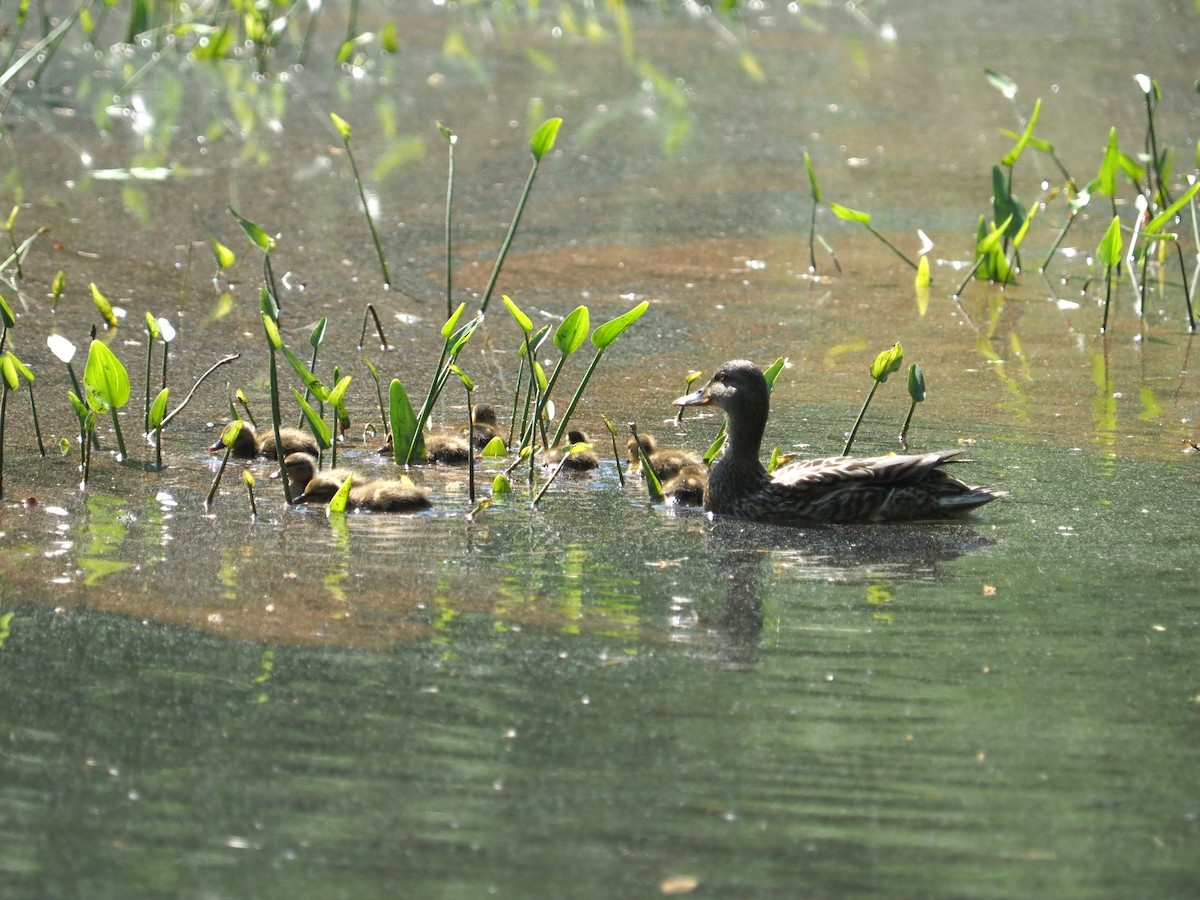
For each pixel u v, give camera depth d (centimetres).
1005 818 684
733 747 743
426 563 995
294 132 2456
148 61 2817
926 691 805
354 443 1284
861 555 1029
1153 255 2003
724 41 3325
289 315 1666
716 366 1539
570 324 1166
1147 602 934
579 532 1071
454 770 720
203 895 623
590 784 709
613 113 2673
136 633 871
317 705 785
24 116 2427
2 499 1105
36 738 747
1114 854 657
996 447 1286
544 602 928
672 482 1155
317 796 698
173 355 1502
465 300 1752
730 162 2409
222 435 1150
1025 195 2231
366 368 1495
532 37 3278
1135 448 1286
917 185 2292
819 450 1272
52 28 2905
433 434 1281
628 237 2036
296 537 1041
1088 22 3506
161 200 2073
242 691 799
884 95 2853
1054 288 1872
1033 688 810
